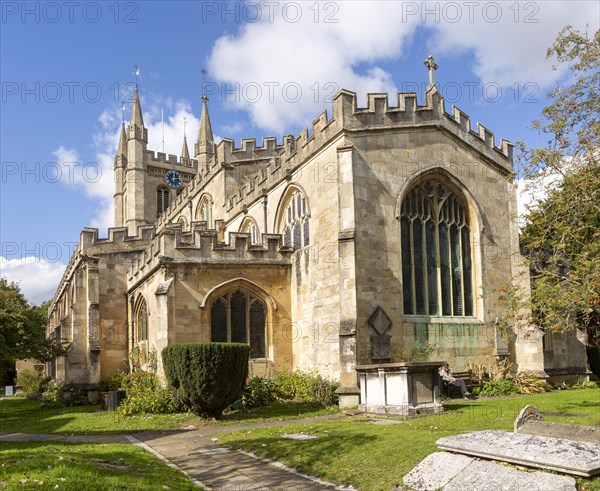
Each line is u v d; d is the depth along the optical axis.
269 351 27.77
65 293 49.84
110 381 34.38
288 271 28.77
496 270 30.08
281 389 24.81
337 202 25.83
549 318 16.20
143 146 68.12
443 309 28.06
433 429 14.34
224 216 40.94
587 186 15.51
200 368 19.73
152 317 28.92
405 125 27.47
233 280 27.28
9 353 31.23
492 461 9.09
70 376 36.00
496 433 10.06
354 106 26.48
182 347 20.11
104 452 13.89
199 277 26.83
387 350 24.70
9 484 9.23
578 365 32.97
